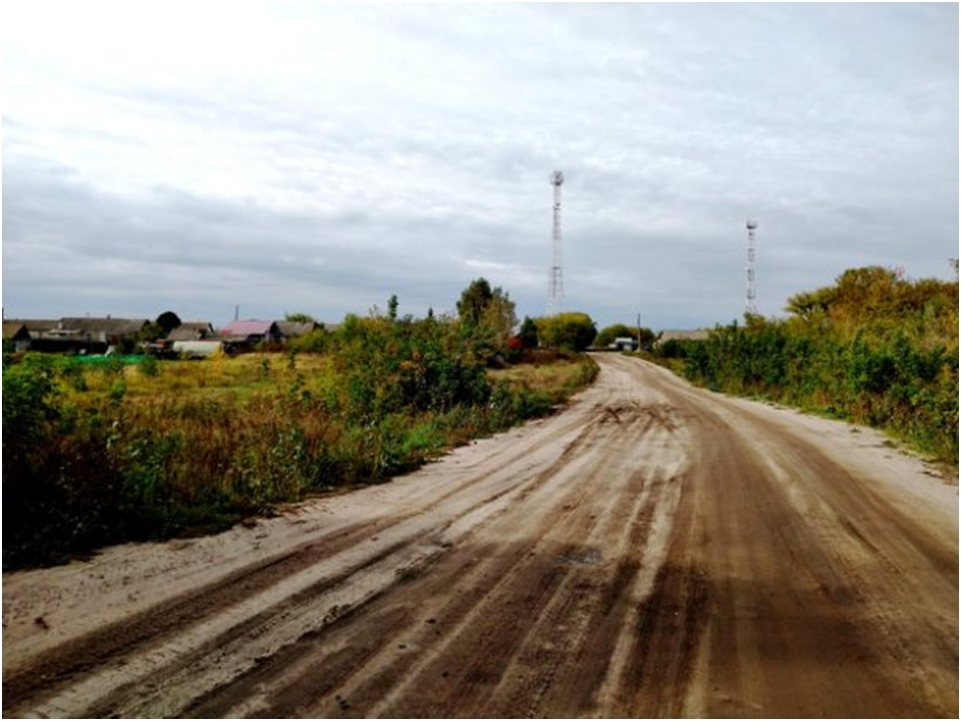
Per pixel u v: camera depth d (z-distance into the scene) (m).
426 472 9.98
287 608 4.62
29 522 5.83
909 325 21.09
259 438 9.57
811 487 8.76
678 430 15.09
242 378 26.02
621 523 7.05
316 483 8.74
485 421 15.54
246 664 3.81
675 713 3.37
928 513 7.42
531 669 3.80
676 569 5.58
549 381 31.52
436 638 4.18
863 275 35.00
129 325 90.56
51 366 6.81
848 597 4.96
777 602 4.86
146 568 5.37
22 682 3.56
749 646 4.12
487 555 5.90
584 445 12.85
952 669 3.85
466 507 7.73
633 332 119.25
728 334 32.47
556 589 5.07
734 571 5.54
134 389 20.69
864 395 16.80
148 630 4.23
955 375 14.62
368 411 14.36
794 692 3.58
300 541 6.24
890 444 12.50
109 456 6.78
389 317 17.64
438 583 5.17
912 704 3.47
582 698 3.50
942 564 5.71
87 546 5.85
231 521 6.76
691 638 4.23
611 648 4.07
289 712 3.32
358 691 3.53
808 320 31.38
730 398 25.33
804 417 17.78
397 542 6.26
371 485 8.95
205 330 85.62
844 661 3.94
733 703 3.47
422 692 3.53
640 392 28.12
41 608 4.53
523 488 8.84
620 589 5.09
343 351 16.94
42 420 6.53
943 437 11.55
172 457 8.03
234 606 4.64
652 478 9.52
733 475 9.64
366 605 4.70
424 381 16.61
